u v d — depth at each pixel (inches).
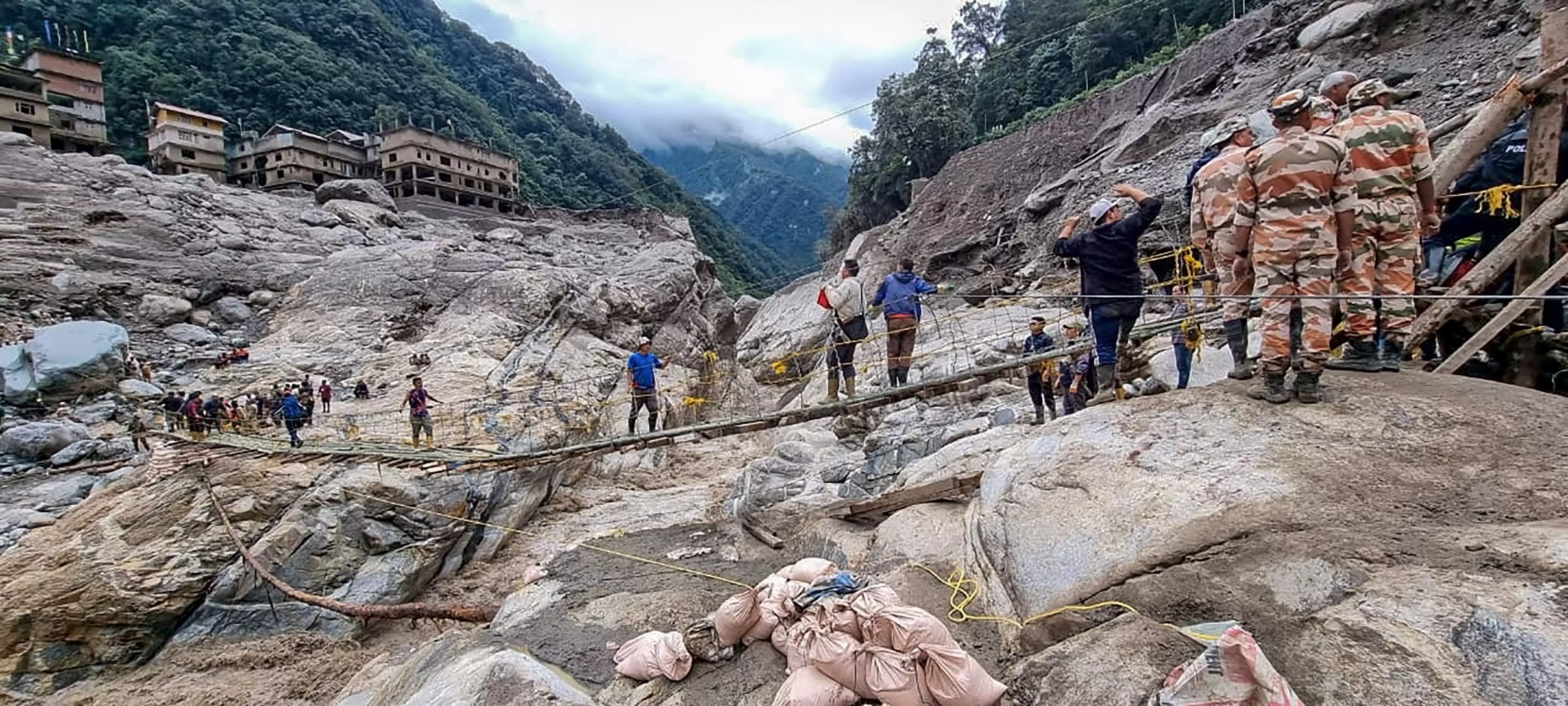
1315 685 111.7
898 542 234.5
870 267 1354.6
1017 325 639.1
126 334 757.9
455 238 1553.9
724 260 3582.7
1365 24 737.6
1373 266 193.5
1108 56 1533.0
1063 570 161.8
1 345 740.7
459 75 3786.9
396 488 494.9
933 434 356.5
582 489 674.2
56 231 927.7
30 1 2308.1
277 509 466.0
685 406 914.1
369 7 3378.4
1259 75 834.2
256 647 419.2
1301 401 179.3
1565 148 226.2
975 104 1884.8
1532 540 118.5
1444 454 152.1
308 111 2481.5
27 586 399.9
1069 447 195.5
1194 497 156.3
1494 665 100.3
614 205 3405.5
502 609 265.7
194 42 2482.8
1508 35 600.1
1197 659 119.4
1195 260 341.4
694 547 313.1
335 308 954.1
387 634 454.3
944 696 144.9
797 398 668.1
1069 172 989.2
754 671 180.1
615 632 225.0
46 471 568.4
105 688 387.9
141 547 428.1
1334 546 130.5
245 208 1237.1
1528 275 214.4
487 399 725.9
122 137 2052.2
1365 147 188.5
